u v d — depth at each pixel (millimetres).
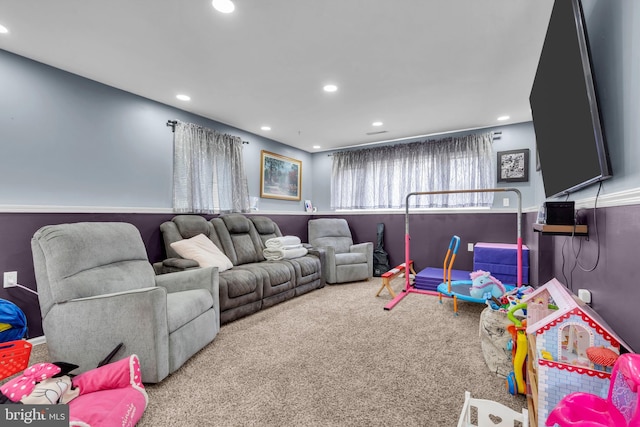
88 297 1774
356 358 2057
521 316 1771
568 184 1597
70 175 2676
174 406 1549
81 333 1730
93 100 2836
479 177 4336
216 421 1438
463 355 2096
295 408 1531
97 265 1987
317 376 1830
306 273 3779
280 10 1923
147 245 3180
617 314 1191
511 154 4195
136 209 3088
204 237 3309
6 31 2100
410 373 1860
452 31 2143
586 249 1568
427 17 1993
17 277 2314
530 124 4109
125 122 3074
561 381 1059
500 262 3615
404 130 4539
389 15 1976
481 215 4375
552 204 1597
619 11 1141
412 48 2355
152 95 3203
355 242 5387
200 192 3639
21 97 2412
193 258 2969
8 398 1221
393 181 5016
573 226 1539
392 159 4996
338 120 4059
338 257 4441
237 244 3729
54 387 1301
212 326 2289
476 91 3137
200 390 1690
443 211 4586
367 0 1837
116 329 1709
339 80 2893
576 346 1192
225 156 4023
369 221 5238
